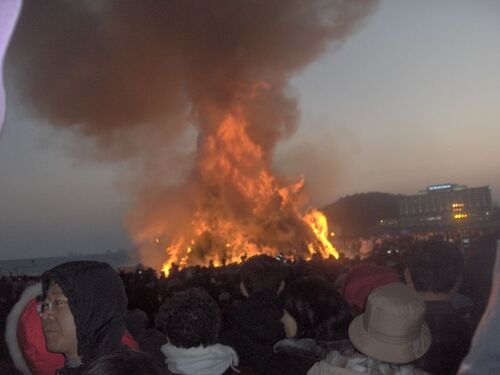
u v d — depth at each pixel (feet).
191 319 8.29
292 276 25.29
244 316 10.81
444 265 9.47
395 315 7.19
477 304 10.10
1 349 18.17
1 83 2.66
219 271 39.75
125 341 7.43
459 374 3.25
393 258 38.37
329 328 8.73
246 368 10.13
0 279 53.06
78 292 6.42
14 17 2.60
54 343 6.70
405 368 7.33
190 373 8.22
